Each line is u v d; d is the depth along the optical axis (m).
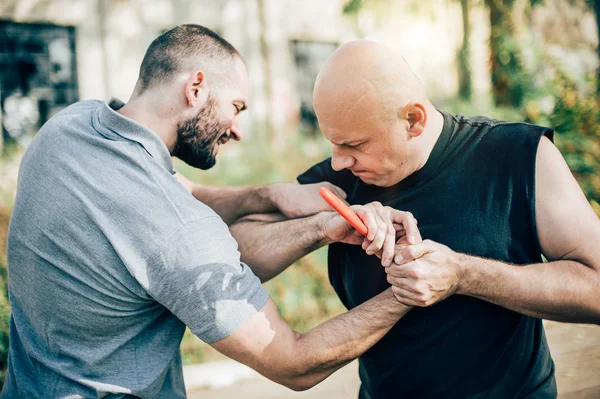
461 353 1.42
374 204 1.42
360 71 1.29
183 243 1.40
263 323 1.43
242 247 1.73
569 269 1.30
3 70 7.09
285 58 8.55
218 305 1.39
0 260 3.42
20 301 1.58
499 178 1.38
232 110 1.72
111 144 1.46
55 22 7.25
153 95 1.63
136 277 1.40
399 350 1.49
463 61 7.99
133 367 1.50
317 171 1.75
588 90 6.32
